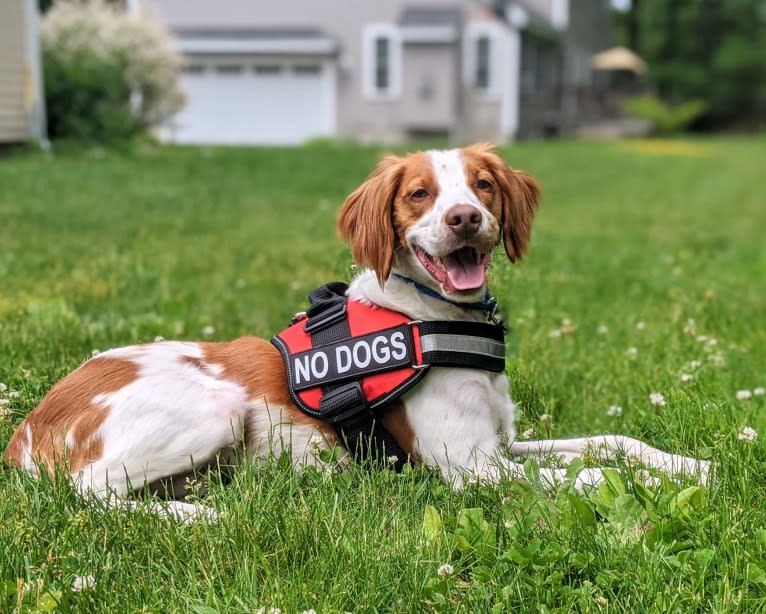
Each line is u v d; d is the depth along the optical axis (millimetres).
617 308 2543
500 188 1532
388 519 1361
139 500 1386
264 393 1457
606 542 1292
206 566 1269
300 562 1291
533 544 1268
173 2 12852
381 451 1481
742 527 1324
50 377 1729
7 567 1256
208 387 1433
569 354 2096
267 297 2646
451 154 1514
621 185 7781
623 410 1782
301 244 3596
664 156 11531
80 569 1260
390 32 12375
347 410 1451
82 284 2578
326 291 1562
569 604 1208
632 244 4125
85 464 1396
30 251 3088
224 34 12562
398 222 1482
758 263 3492
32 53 6648
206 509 1376
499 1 13195
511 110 13281
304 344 1490
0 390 1656
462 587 1265
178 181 5750
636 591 1216
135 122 7715
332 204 5059
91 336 2053
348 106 12609
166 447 1392
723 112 18906
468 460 1441
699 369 1885
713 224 5266
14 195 4480
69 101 7289
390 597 1231
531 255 3389
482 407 1459
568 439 1568
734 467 1461
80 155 6875
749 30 18656
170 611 1210
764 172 9594
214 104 12695
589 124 18062
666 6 18656
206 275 2928
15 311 2201
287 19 12633
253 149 9531
